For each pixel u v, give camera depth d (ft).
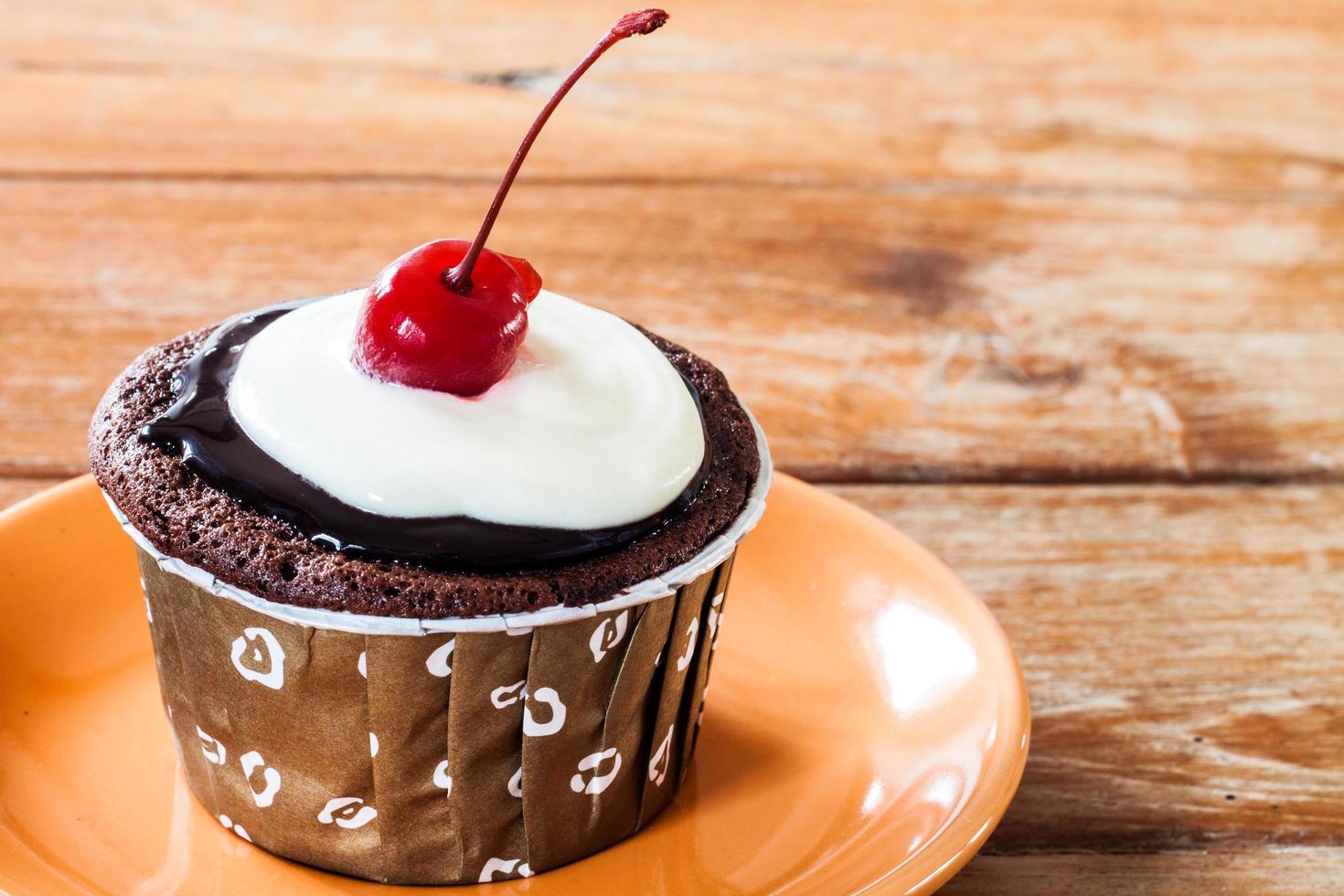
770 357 1.46
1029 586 1.26
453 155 1.78
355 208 1.65
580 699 1.01
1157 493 1.35
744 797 1.07
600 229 1.66
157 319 1.44
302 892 1.02
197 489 0.99
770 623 1.16
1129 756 1.15
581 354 1.04
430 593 0.97
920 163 1.88
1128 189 1.86
